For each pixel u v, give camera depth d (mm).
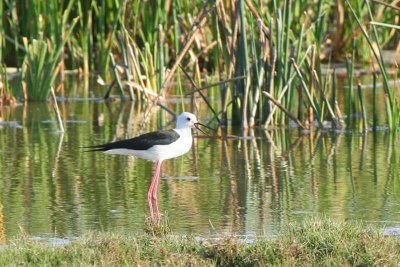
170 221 9922
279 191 11398
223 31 15594
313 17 20672
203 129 15719
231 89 15852
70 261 7852
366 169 12688
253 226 9648
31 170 12594
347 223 8750
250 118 15625
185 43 15695
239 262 7945
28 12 20578
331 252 7984
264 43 15398
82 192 11352
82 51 21344
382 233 8539
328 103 15727
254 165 13047
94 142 14594
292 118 15656
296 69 15398
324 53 22484
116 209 10492
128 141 11336
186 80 20516
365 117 15352
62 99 18875
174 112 17125
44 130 15719
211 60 20812
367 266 7707
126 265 7668
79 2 20562
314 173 12461
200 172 12609
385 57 22203
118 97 19031
